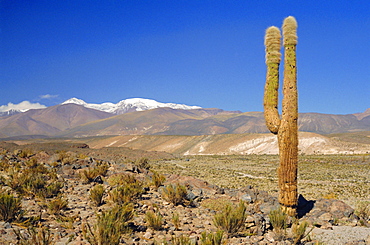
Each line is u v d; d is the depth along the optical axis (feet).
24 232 26.68
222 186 102.83
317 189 98.27
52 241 25.39
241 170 178.91
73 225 31.07
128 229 29.91
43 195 43.04
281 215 37.01
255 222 35.94
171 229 32.99
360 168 186.60
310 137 408.87
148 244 27.27
